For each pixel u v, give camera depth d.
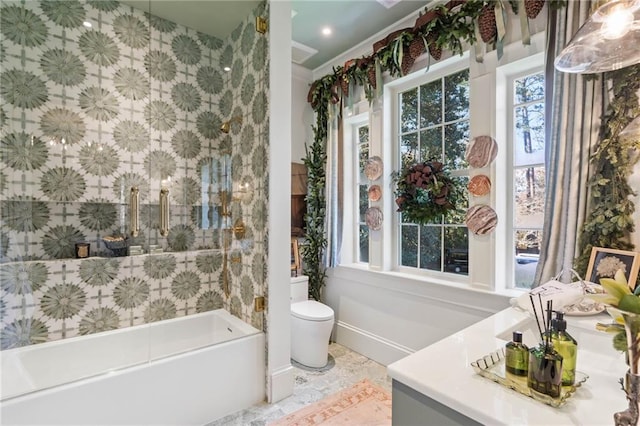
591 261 1.64
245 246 2.59
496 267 2.24
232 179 2.81
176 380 1.95
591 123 1.71
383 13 2.72
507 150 2.30
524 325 1.35
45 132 2.24
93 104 2.43
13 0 2.12
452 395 0.82
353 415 2.11
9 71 2.10
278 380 2.29
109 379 1.75
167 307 2.69
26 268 2.11
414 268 2.87
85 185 2.40
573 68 1.49
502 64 2.20
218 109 3.02
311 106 3.77
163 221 2.74
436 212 2.58
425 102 2.82
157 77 2.71
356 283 3.18
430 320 2.56
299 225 3.60
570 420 0.73
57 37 2.28
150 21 2.67
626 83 1.60
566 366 0.86
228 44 2.90
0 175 2.03
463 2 2.31
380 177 2.99
